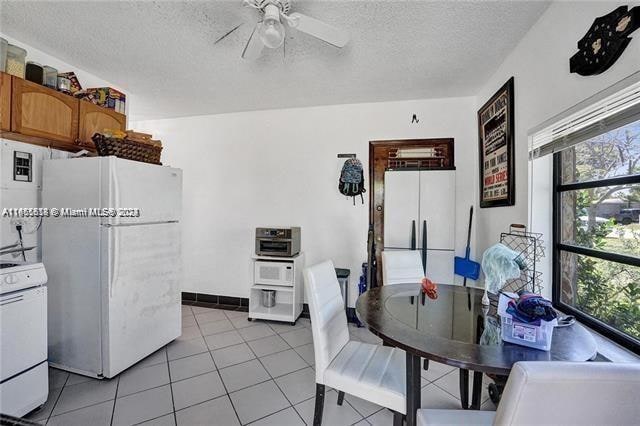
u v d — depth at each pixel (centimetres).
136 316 225
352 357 164
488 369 100
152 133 406
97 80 278
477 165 313
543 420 69
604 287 150
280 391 201
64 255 214
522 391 67
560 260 185
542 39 188
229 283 384
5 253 203
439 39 213
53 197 217
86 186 208
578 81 155
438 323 137
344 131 347
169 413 177
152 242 239
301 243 360
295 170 362
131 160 221
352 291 344
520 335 114
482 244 296
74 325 212
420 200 309
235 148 380
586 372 65
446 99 322
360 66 254
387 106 336
